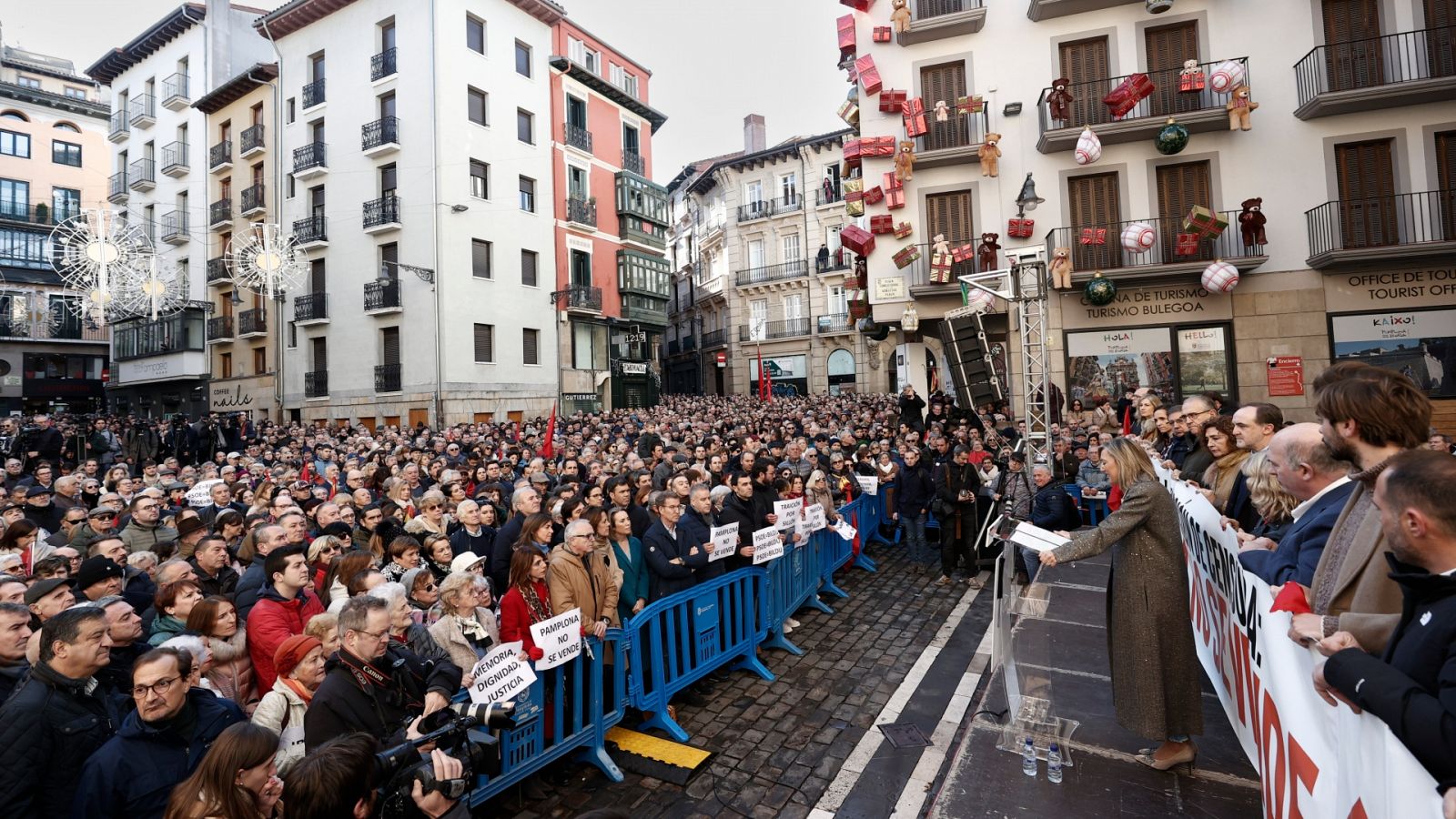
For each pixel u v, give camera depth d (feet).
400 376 77.00
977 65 55.47
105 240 37.78
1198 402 18.97
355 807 6.93
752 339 123.95
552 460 41.19
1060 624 20.30
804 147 118.42
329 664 10.66
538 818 13.00
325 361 84.33
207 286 99.81
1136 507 12.40
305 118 85.97
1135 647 12.53
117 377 114.01
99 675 11.16
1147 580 12.50
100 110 132.16
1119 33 52.24
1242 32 49.70
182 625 13.15
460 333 76.79
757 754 15.20
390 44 80.89
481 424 64.64
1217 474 16.21
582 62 97.55
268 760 7.47
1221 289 47.29
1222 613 11.44
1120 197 52.11
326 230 83.30
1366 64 46.68
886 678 19.15
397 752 7.95
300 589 15.07
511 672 12.46
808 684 18.81
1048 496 25.98
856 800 13.42
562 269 91.04
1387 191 47.03
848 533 26.45
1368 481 7.61
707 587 18.01
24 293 118.93
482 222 80.43
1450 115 45.83
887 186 57.21
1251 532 14.26
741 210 126.52
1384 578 7.11
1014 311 54.54
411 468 31.24
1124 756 13.26
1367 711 5.61
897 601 26.40
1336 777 6.31
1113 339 52.47
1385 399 7.72
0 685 10.19
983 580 28.81
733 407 83.87
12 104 122.83
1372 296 47.21
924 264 56.85
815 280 118.32
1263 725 8.77
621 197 101.14
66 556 15.96
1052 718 14.58
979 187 55.42
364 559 14.94
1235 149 49.83
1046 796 12.00
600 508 18.20
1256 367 49.39
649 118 109.81
